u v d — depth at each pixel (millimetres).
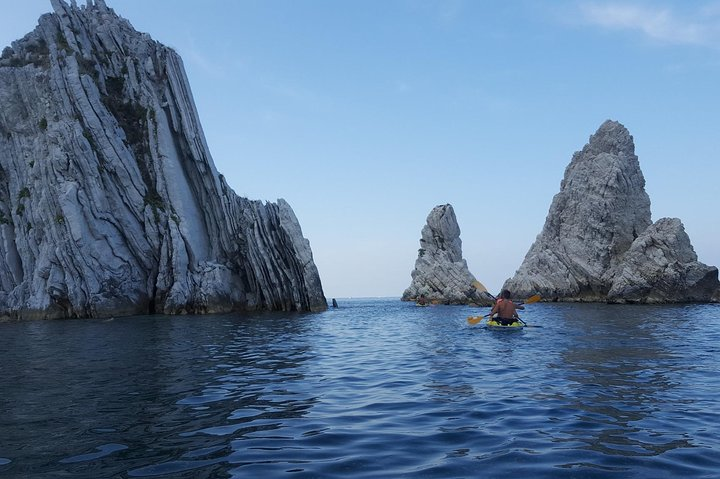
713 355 13711
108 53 46844
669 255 55281
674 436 6465
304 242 41344
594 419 7316
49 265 38469
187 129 44406
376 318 35156
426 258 74250
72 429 7148
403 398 9062
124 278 39625
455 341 18312
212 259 43688
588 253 63719
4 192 44281
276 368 12836
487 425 7129
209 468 5535
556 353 14344
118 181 41469
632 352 14414
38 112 43125
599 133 68750
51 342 20125
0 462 5773
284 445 6355
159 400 9062
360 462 5684
